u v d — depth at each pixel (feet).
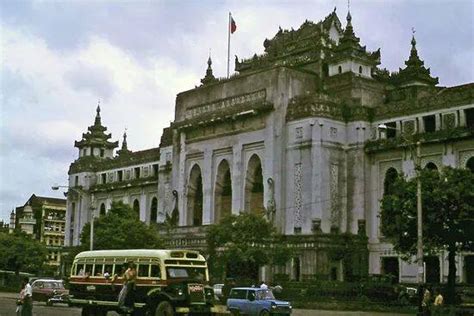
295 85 238.89
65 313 133.90
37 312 135.33
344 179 225.76
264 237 204.03
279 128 232.53
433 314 122.52
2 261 315.99
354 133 227.20
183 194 271.49
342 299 167.32
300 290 177.17
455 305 141.59
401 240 161.38
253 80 247.09
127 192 346.13
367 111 229.86
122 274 104.37
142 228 241.55
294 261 213.87
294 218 223.71
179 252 99.81
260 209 240.53
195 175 272.92
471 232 148.05
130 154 352.28
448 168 164.96
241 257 195.11
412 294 165.58
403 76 262.26
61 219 552.00
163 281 96.53
